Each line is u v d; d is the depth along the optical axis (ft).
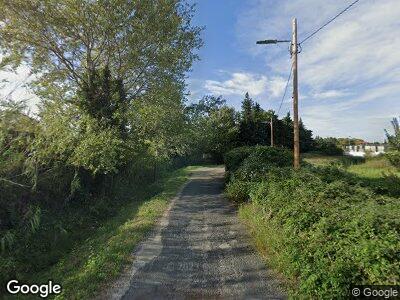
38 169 43.70
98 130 54.08
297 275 21.44
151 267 25.84
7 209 37.86
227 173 67.67
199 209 47.85
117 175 64.59
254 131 178.09
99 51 68.54
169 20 68.74
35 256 34.58
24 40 63.77
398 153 86.74
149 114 72.33
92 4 61.87
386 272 15.55
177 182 80.38
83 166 51.55
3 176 38.37
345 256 17.66
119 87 65.67
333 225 20.44
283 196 29.53
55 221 42.39
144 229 36.32
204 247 30.83
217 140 163.02
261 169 47.50
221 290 22.02
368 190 29.14
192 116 91.91
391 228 17.93
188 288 22.39
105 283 22.88
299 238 21.98
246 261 26.99
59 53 67.15
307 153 217.36
